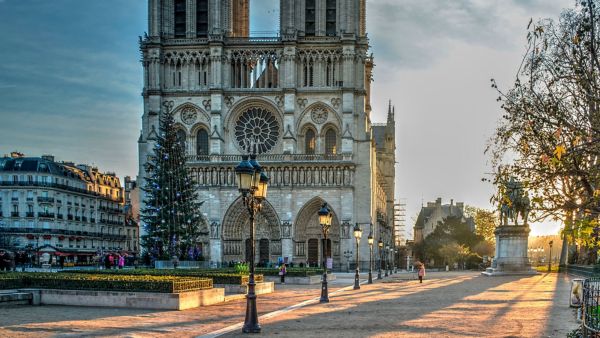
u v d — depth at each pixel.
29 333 27.75
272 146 134.12
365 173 131.38
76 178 158.62
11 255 102.75
